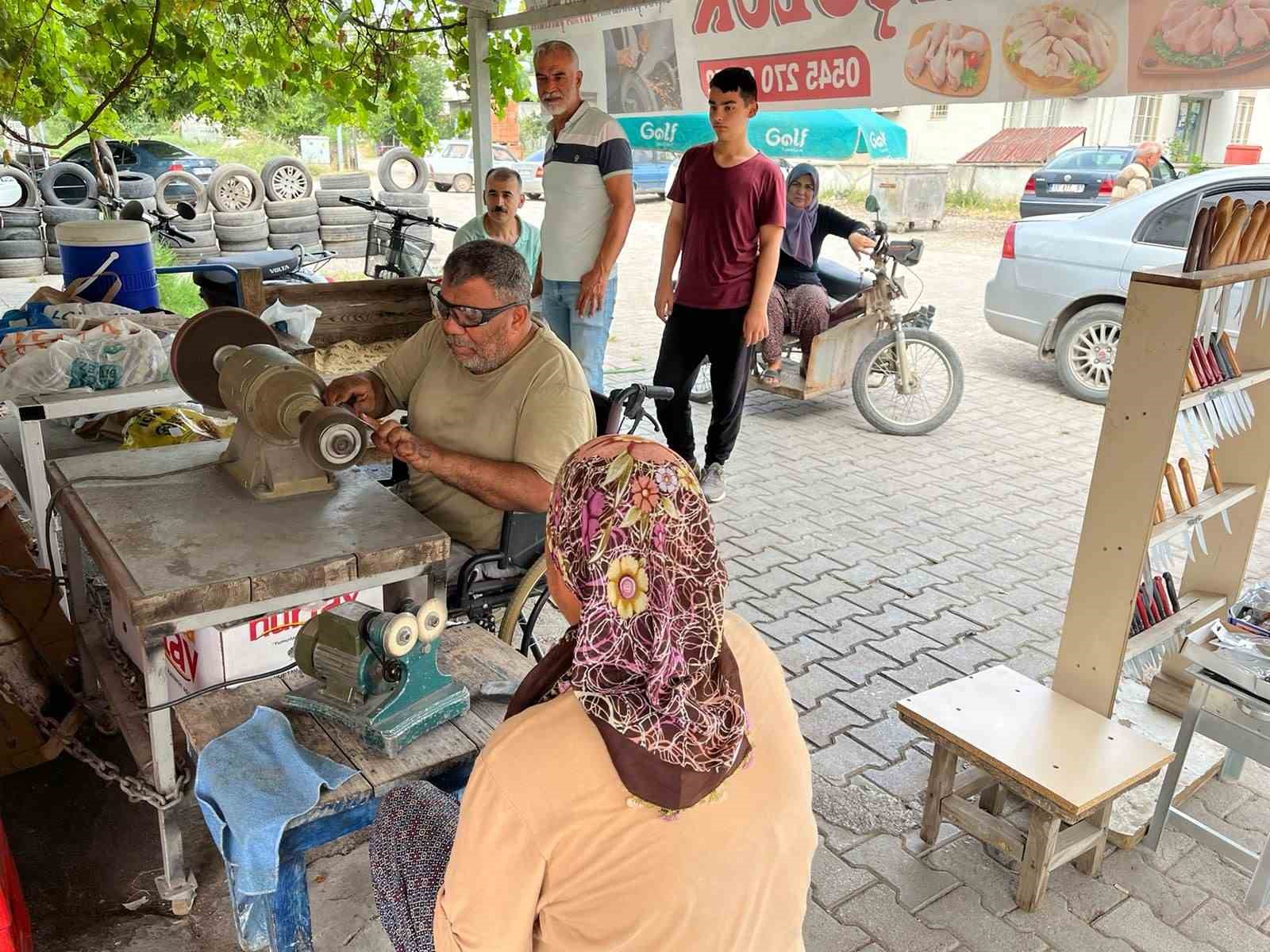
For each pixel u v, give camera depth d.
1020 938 2.36
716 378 4.95
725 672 1.23
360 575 2.12
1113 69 3.28
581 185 4.71
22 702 2.61
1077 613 2.60
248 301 4.68
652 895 1.15
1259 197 6.16
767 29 4.34
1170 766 2.56
